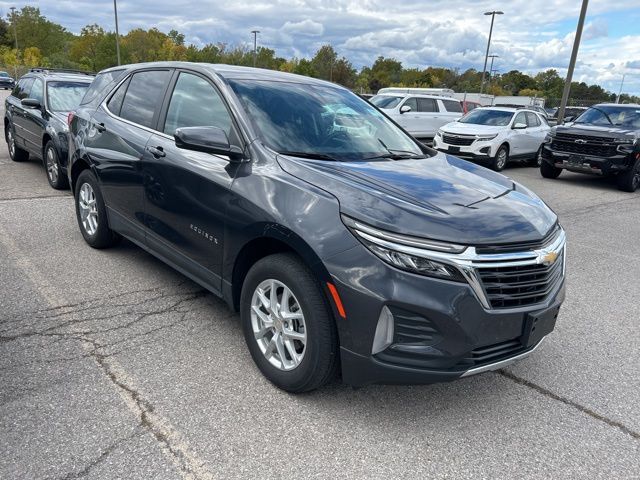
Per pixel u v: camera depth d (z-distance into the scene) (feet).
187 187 11.88
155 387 9.98
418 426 9.45
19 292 13.78
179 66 14.06
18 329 11.84
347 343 8.84
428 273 8.39
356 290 8.54
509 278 8.98
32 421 8.77
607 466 8.75
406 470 8.34
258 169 10.57
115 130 15.05
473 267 8.51
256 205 10.03
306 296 9.17
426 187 10.23
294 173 10.13
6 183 26.50
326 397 10.07
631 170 38.47
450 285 8.42
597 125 41.60
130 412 9.18
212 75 12.75
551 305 9.51
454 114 64.75
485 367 8.97
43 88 27.35
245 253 10.66
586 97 345.92
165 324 12.51
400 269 8.41
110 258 16.61
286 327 9.81
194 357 11.13
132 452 8.22
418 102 61.36
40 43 300.61
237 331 12.39
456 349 8.57
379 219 8.65
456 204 9.58
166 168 12.59
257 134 11.21
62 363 10.57
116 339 11.68
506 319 8.88
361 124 13.50
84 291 14.08
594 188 40.19
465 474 8.35
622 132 38.88
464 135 45.80
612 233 25.86
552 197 35.32
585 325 14.51
